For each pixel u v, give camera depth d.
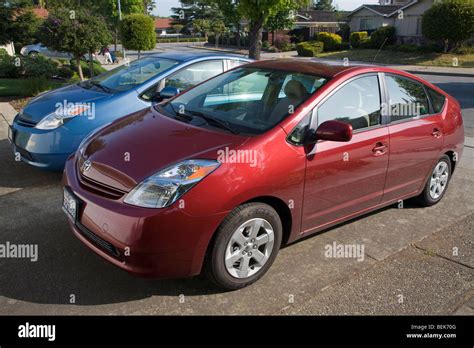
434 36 29.11
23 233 3.85
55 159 4.84
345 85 3.68
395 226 4.34
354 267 3.53
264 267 3.24
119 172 2.97
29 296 2.99
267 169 3.03
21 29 15.77
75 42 11.96
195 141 3.14
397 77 4.27
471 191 5.44
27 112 5.13
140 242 2.71
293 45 43.78
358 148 3.64
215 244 2.90
